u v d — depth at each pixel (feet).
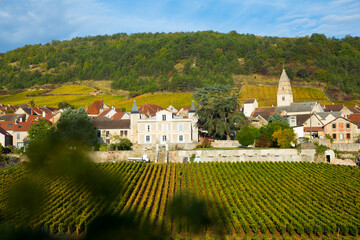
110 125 314.76
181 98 637.30
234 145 291.38
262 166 232.94
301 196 176.65
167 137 302.86
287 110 415.23
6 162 220.43
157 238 110.32
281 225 139.33
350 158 247.29
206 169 220.84
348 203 167.12
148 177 206.18
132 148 289.53
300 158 252.01
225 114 307.58
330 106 433.07
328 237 139.44
